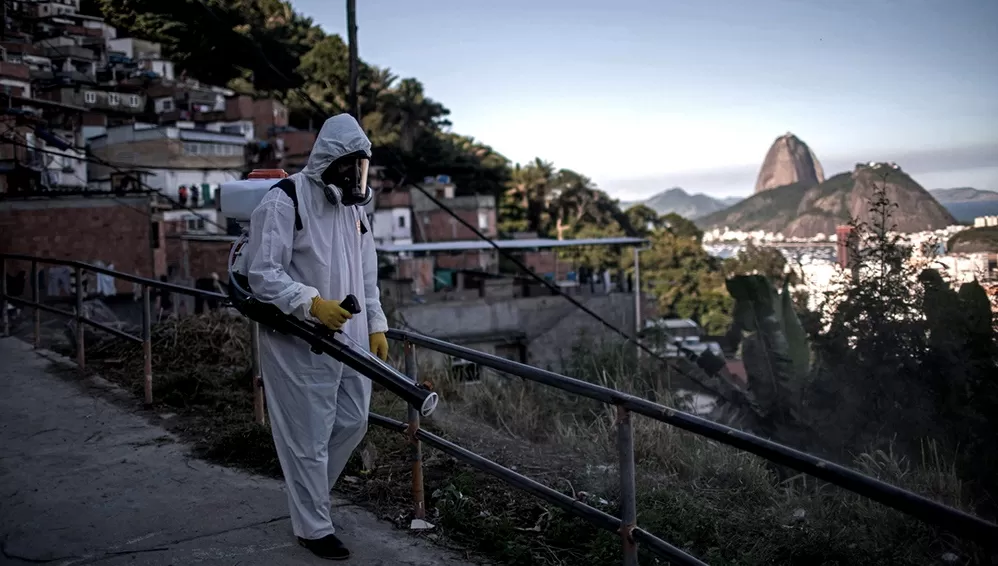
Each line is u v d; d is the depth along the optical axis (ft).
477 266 191.01
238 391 21.58
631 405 9.30
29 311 38.09
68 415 19.93
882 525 14.55
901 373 23.82
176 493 14.66
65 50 181.57
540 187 286.87
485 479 15.48
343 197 11.26
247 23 218.79
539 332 105.60
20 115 107.14
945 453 21.89
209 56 212.43
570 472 16.56
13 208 97.14
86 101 173.99
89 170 148.97
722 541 13.32
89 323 23.91
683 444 19.40
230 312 28.40
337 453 12.20
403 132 243.40
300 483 11.62
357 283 11.81
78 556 12.09
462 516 13.15
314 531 11.75
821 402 25.84
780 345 27.32
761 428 27.94
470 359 11.50
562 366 34.22
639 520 13.50
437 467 16.16
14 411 20.26
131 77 193.47
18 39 182.39
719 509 15.06
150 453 17.01
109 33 208.95
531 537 13.00
